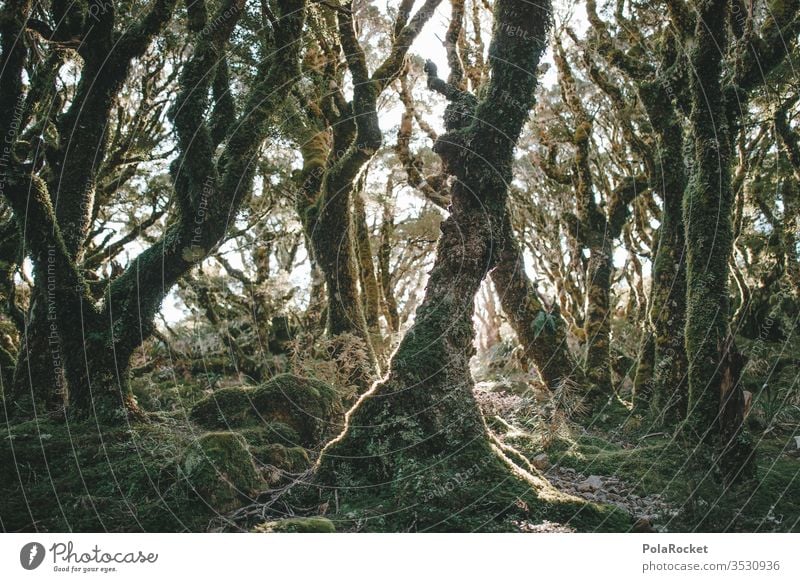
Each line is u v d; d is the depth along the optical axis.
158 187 13.10
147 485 6.00
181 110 7.70
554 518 5.55
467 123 7.36
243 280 15.26
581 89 13.93
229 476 5.84
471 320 6.84
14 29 7.20
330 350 10.39
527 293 10.81
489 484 5.80
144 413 7.72
